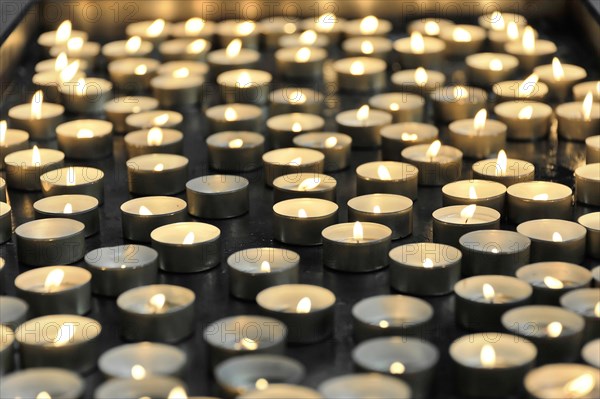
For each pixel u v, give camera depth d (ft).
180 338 4.49
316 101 5.65
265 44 6.36
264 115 5.73
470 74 5.94
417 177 5.10
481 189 5.05
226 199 5.00
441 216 4.91
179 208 4.95
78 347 4.39
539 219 4.89
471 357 4.40
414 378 4.28
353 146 5.46
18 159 5.27
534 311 4.48
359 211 4.88
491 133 5.35
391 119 5.52
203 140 5.53
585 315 4.47
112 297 4.65
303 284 4.63
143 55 6.10
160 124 5.49
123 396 4.26
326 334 4.49
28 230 4.86
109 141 5.41
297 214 4.95
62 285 4.63
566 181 5.19
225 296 4.65
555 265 4.64
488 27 6.35
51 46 6.11
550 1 6.43
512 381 4.31
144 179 5.12
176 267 4.75
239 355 4.35
